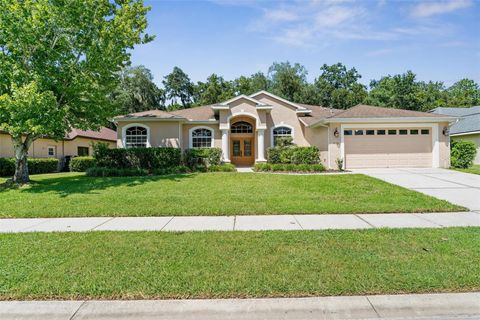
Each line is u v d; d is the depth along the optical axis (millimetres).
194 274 3840
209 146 21141
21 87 10953
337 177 12914
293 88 42125
